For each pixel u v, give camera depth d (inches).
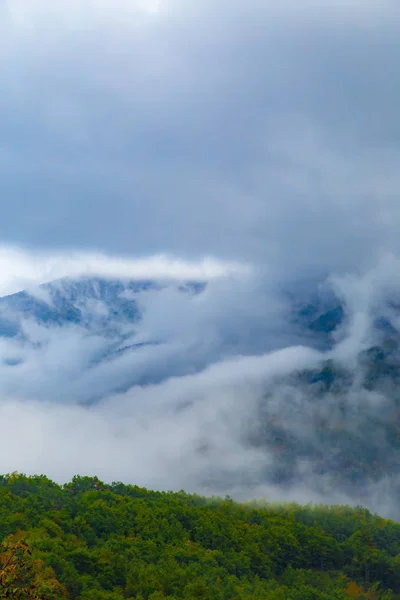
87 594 4896.7
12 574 2124.8
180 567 6205.7
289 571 7239.2
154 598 5118.1
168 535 7214.6
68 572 5123.0
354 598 7017.7
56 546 5605.3
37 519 6540.4
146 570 5708.7
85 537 6501.0
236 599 5585.6
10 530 6067.9
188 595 5295.3
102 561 5625.0
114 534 6855.3
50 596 4352.9
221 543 7416.3
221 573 6314.0
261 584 6412.4
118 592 5270.7
